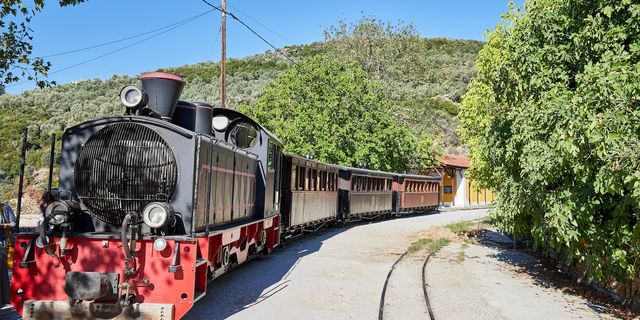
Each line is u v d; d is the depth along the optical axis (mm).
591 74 7516
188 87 75938
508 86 11133
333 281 10266
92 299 5895
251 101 59562
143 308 5891
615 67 7250
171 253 6094
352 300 8648
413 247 15836
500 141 11789
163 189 6555
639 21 7785
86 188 6586
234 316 7367
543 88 9461
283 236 15406
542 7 10141
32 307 5934
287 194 15336
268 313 7586
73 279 5844
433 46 114062
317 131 26766
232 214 8992
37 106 61812
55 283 6102
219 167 8062
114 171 6578
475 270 12375
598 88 7301
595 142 7125
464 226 24016
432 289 9805
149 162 6594
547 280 11258
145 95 6898
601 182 7238
